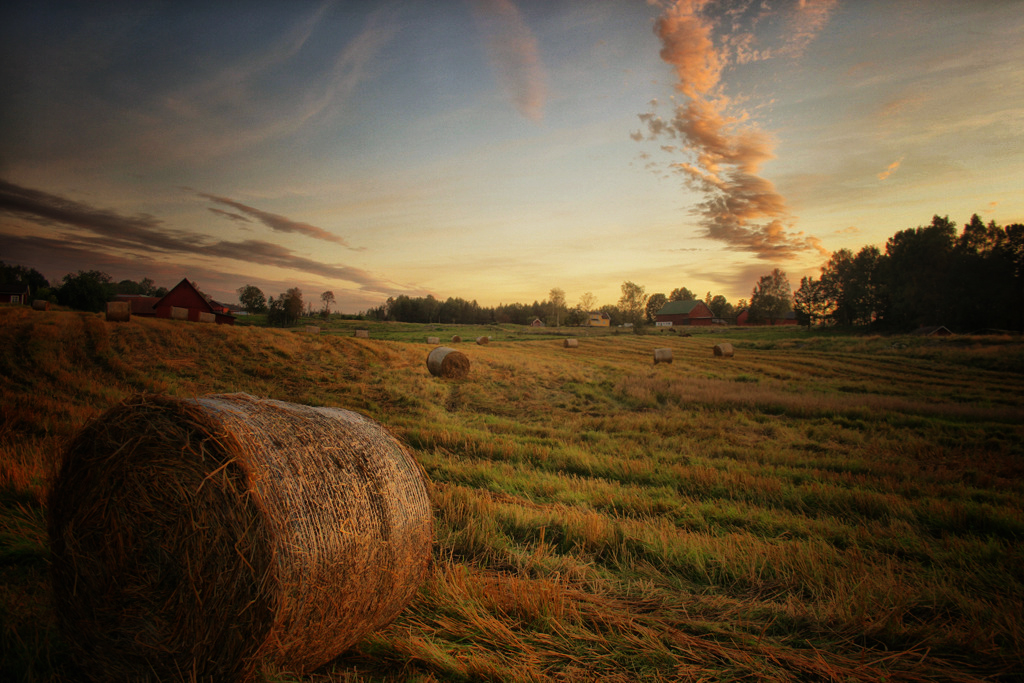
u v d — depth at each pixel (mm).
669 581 4059
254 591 2484
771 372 26016
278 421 3029
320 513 2754
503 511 5250
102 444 2850
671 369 26188
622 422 12117
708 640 3152
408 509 3342
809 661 2916
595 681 2689
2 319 17156
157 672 2652
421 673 2785
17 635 2709
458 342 45250
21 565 3588
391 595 3152
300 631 2619
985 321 56469
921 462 9273
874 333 65500
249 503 2539
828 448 10289
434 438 9055
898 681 2779
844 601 3541
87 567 2830
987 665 2949
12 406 8477
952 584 3971
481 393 16516
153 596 2650
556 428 11555
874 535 5270
